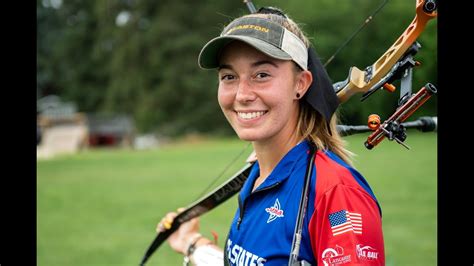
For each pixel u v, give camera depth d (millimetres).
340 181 2145
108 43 57281
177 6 55438
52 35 63219
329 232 2094
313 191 2182
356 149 21578
